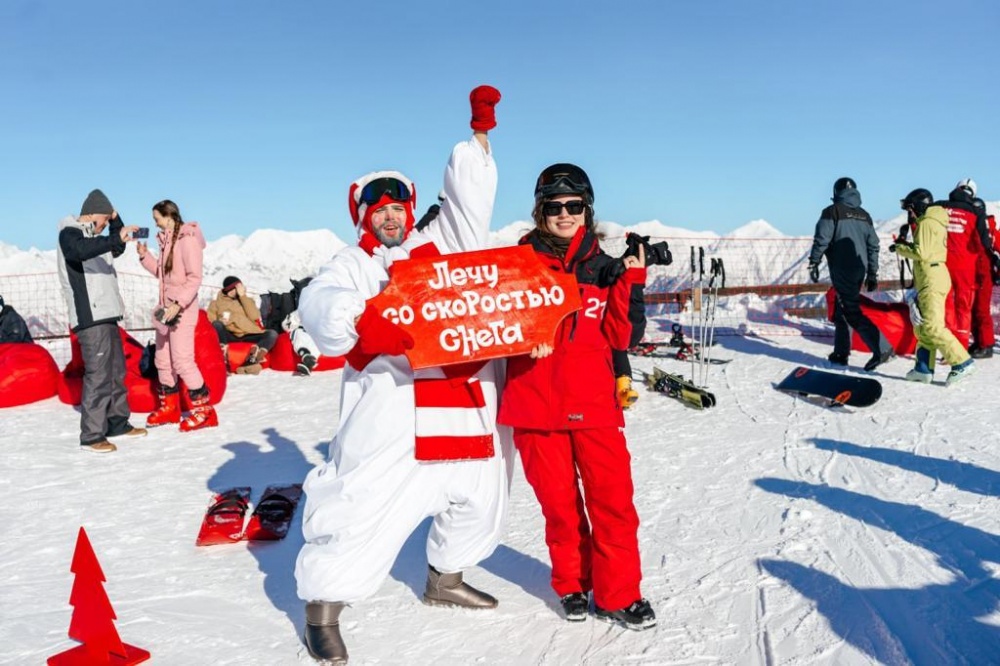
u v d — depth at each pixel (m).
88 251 6.04
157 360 7.13
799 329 11.81
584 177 3.06
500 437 3.15
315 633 2.89
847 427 6.09
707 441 5.89
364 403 2.84
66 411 7.94
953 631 2.92
